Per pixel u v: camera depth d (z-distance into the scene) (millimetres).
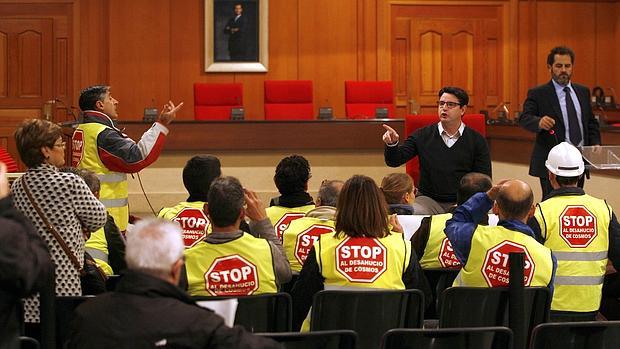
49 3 11812
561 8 12484
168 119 5988
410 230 5055
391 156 6656
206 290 3711
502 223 4141
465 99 6684
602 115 10312
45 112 10500
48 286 3301
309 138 9961
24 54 11805
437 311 4609
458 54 12359
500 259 4051
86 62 11836
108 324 2676
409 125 7965
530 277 4027
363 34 12156
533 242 4074
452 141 6723
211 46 11898
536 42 12461
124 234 6059
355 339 3047
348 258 3855
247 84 12000
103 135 5914
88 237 4336
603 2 12500
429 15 12281
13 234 2770
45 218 4035
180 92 11922
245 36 11953
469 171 6734
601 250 4590
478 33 12367
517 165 9570
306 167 5066
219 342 2662
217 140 9883
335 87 12133
